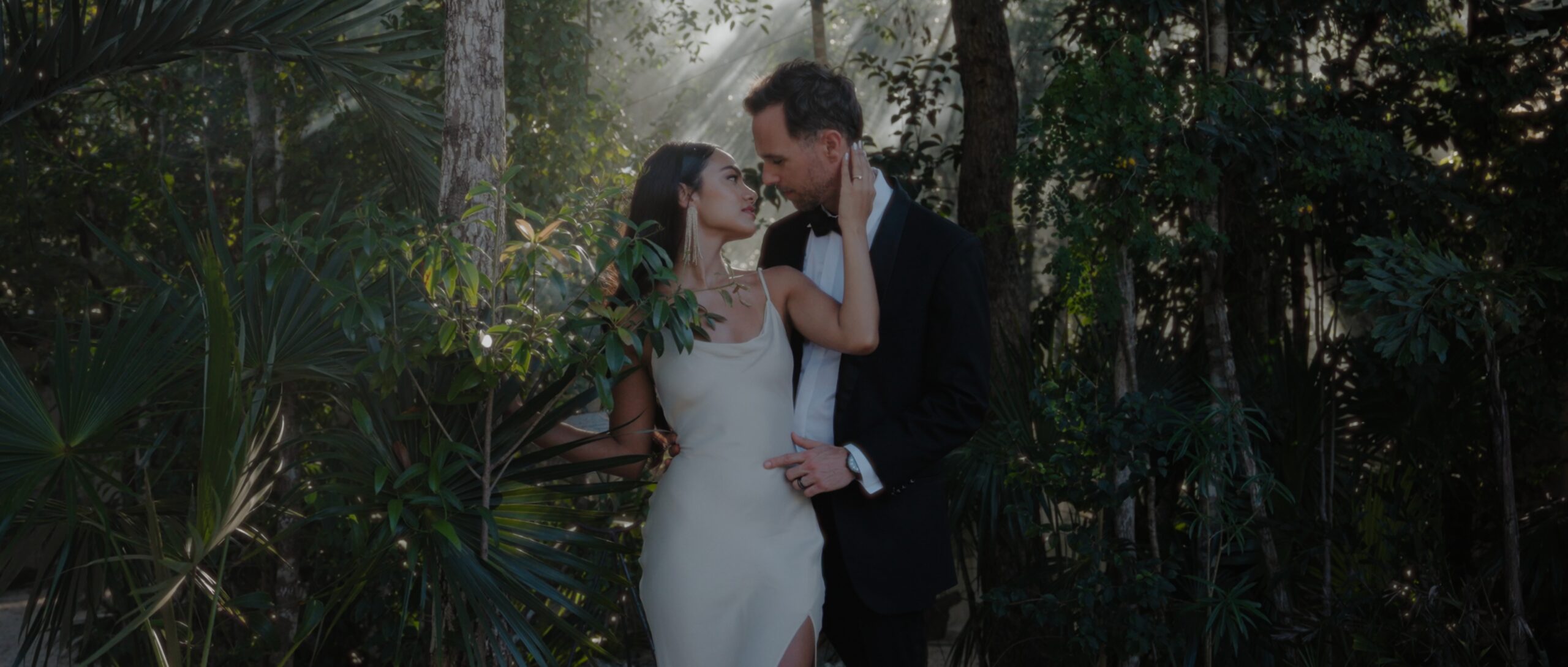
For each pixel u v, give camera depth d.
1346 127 3.80
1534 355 4.14
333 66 2.94
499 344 2.02
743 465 2.14
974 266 2.29
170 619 2.09
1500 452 3.61
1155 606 3.46
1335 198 4.14
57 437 2.08
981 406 2.24
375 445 2.14
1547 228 4.13
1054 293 4.85
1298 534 3.73
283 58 2.92
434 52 2.99
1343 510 4.07
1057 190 3.68
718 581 2.11
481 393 2.10
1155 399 3.56
